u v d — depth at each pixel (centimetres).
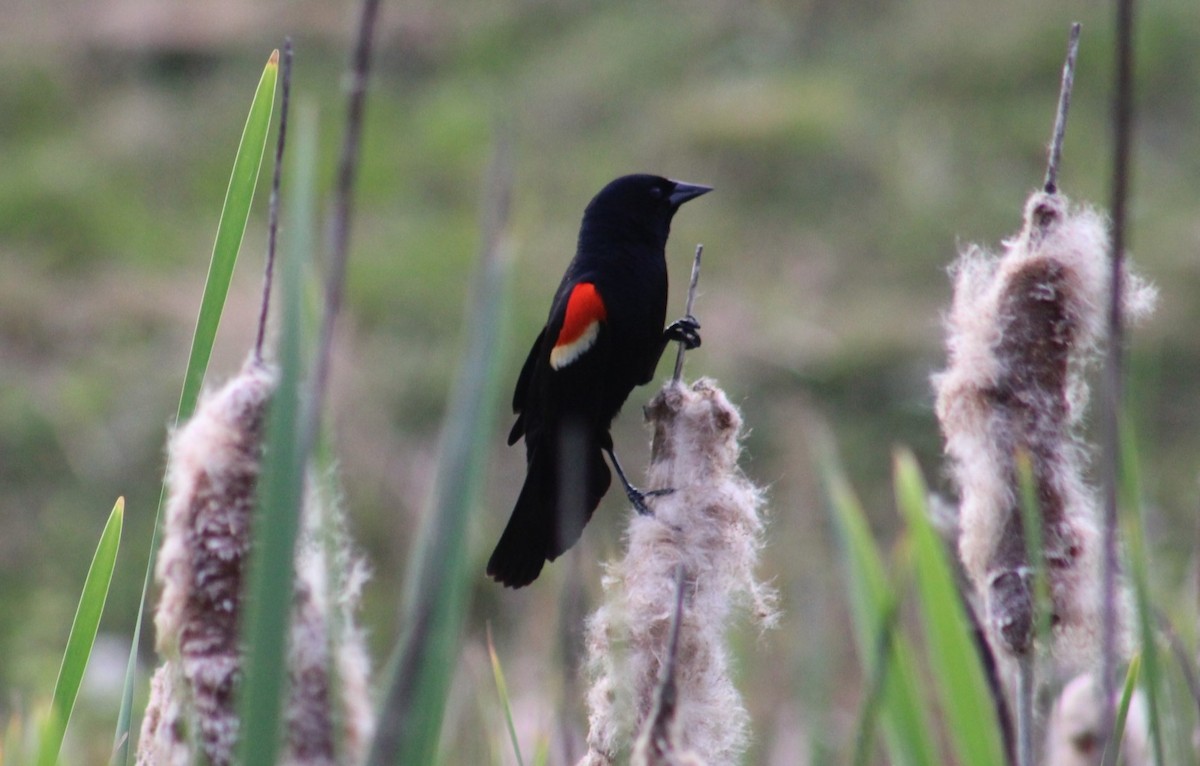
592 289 673
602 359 671
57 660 1359
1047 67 2609
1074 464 423
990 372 423
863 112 2570
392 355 2055
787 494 1276
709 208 2391
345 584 329
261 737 253
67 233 2509
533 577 620
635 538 433
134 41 3319
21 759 457
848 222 2336
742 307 2106
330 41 3256
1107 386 316
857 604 408
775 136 2461
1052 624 411
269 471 256
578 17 3150
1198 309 1962
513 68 3059
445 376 1966
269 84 376
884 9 2875
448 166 2694
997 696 419
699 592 420
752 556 439
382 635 1391
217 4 3431
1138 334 1892
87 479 1877
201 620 319
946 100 2589
